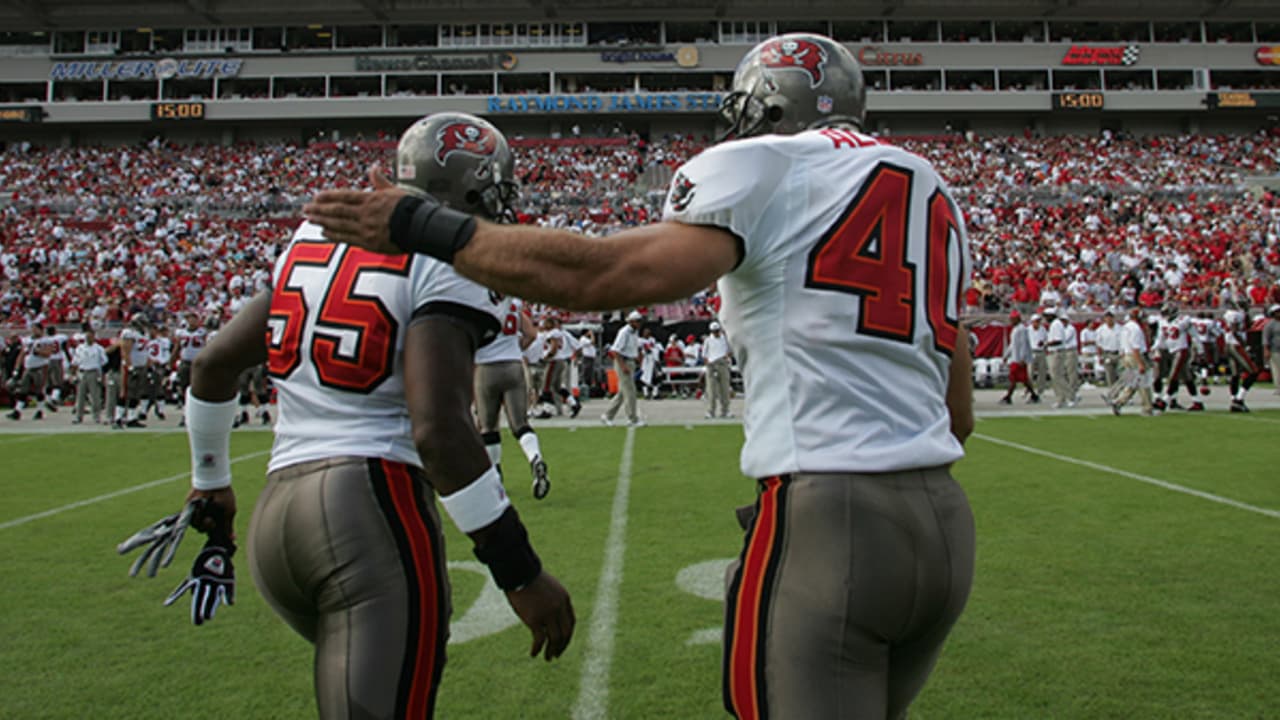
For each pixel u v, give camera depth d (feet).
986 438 31.55
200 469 6.12
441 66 137.08
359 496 5.16
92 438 36.35
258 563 5.44
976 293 71.72
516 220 6.22
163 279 85.35
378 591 5.03
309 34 142.31
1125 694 9.05
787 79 4.98
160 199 109.19
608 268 3.93
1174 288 76.89
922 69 137.39
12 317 72.33
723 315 4.82
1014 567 13.91
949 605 4.39
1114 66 137.49
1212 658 10.00
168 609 12.54
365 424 5.34
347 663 4.90
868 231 4.42
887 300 4.38
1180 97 135.74
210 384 5.94
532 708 8.91
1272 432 32.35
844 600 4.08
